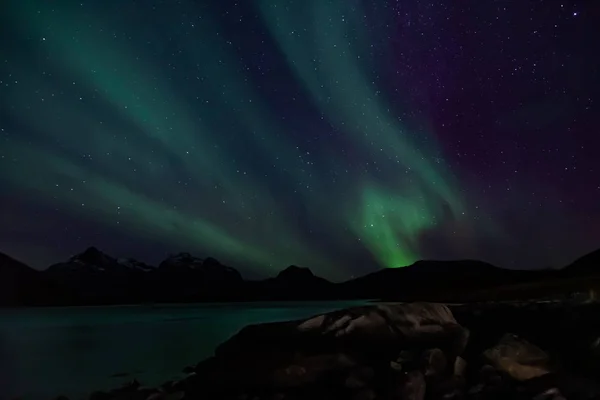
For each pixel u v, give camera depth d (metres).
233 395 9.46
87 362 18.00
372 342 10.33
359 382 9.02
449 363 10.09
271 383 9.41
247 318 35.31
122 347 21.62
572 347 11.23
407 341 10.59
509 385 9.30
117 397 10.99
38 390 13.67
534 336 12.41
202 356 18.83
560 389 8.96
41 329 29.33
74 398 12.48
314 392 9.03
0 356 19.47
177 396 9.96
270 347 10.04
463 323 14.16
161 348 21.03
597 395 8.66
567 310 14.26
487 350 10.48
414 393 8.69
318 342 10.15
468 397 8.83
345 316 10.73
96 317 38.72
